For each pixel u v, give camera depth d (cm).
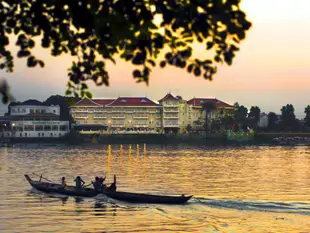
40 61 853
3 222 4481
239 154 18588
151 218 4653
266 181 8575
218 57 791
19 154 17712
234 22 757
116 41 789
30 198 5819
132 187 7538
